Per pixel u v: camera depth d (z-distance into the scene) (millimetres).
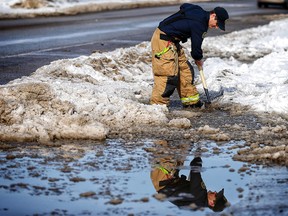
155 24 42688
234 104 16766
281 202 10086
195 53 15844
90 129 13641
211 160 12273
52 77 19219
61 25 41531
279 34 34781
